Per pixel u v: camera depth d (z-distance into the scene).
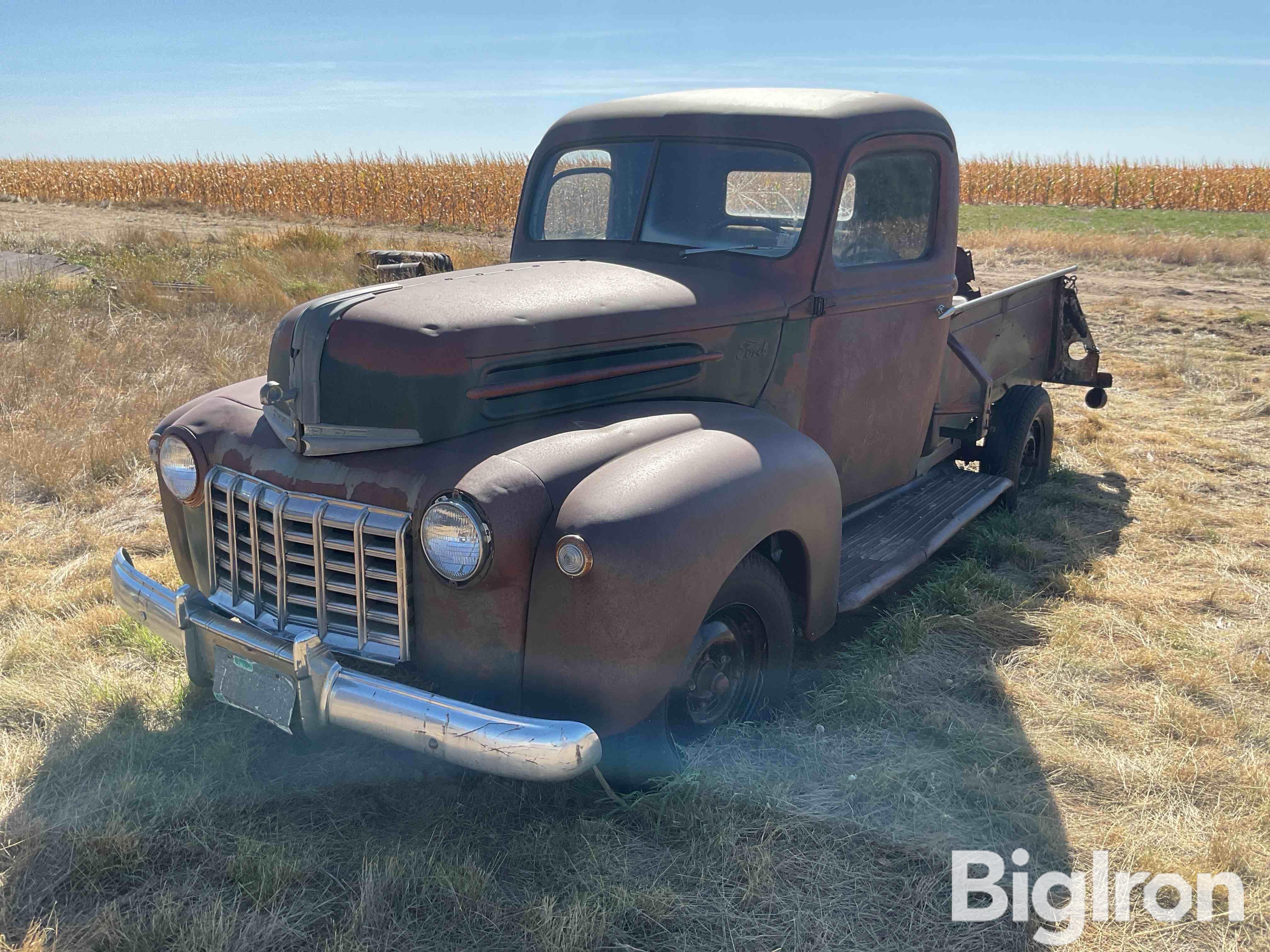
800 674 3.75
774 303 3.47
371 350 2.72
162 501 3.31
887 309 3.96
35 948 2.34
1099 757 3.24
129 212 26.81
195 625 2.96
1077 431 7.34
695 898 2.56
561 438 2.73
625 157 3.89
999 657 3.93
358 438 2.73
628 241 3.86
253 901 2.53
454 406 2.70
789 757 3.12
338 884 2.59
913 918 2.53
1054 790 3.08
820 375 3.73
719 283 3.44
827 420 3.83
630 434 2.83
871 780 3.03
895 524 4.38
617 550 2.45
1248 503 5.87
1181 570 4.88
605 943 2.41
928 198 4.12
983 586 4.57
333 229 24.34
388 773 3.07
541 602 2.52
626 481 2.59
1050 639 4.09
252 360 8.29
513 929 2.45
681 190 3.76
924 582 4.68
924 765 3.14
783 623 3.14
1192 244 19.97
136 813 2.83
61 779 3.00
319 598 2.75
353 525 2.64
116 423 6.42
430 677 2.66
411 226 26.47
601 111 4.04
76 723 3.29
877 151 3.74
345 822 2.84
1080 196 36.78
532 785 2.97
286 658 2.66
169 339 8.98
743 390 3.45
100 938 2.39
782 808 2.88
